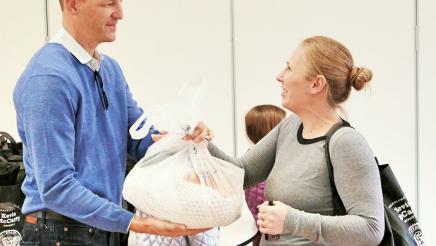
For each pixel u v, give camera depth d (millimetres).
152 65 3545
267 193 1556
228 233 2041
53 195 1404
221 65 3539
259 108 2592
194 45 3533
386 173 1568
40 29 3525
